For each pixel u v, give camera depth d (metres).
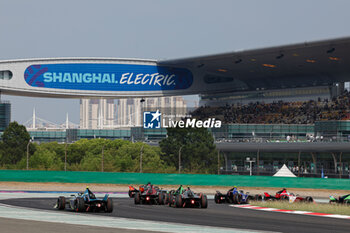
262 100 164.00
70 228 28.20
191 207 47.31
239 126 153.25
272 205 49.94
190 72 159.62
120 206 46.81
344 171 133.50
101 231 27.19
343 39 116.44
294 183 84.44
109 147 169.12
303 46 123.12
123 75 154.25
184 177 87.25
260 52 132.50
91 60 152.75
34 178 87.38
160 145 150.62
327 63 141.12
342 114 142.88
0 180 87.25
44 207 43.84
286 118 154.12
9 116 171.75
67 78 151.00
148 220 33.56
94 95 152.75
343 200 50.69
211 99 174.50
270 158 147.88
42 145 181.00
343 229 30.45
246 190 84.25
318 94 154.12
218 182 86.88
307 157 141.75
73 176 87.56
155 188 53.28
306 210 45.91
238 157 152.75
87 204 38.97
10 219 32.81
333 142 129.12
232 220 34.72
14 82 147.12
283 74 155.75
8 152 155.25
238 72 158.88
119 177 87.50
